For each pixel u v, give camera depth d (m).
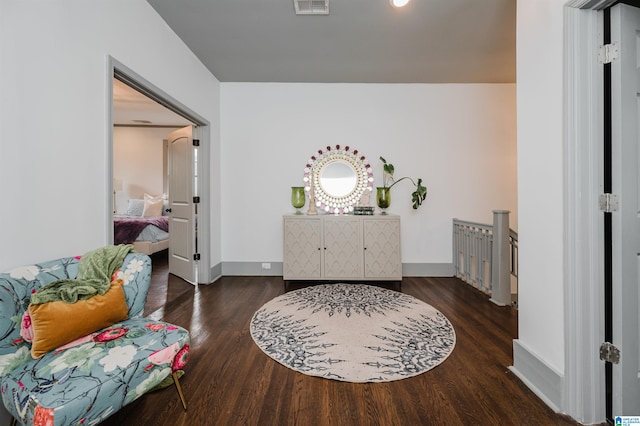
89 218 1.81
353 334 2.29
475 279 3.45
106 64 1.94
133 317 1.64
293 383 1.69
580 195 1.39
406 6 2.41
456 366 1.85
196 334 2.30
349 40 2.92
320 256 3.53
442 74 3.73
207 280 3.65
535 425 1.38
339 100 4.01
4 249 1.36
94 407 1.09
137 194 6.55
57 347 1.28
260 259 4.06
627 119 1.33
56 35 1.59
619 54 1.33
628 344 1.35
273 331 2.34
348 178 4.02
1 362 1.20
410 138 4.02
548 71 1.53
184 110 3.02
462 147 4.04
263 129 4.03
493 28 2.73
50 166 1.57
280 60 3.35
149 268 1.75
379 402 1.53
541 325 1.62
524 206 1.74
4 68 1.36
